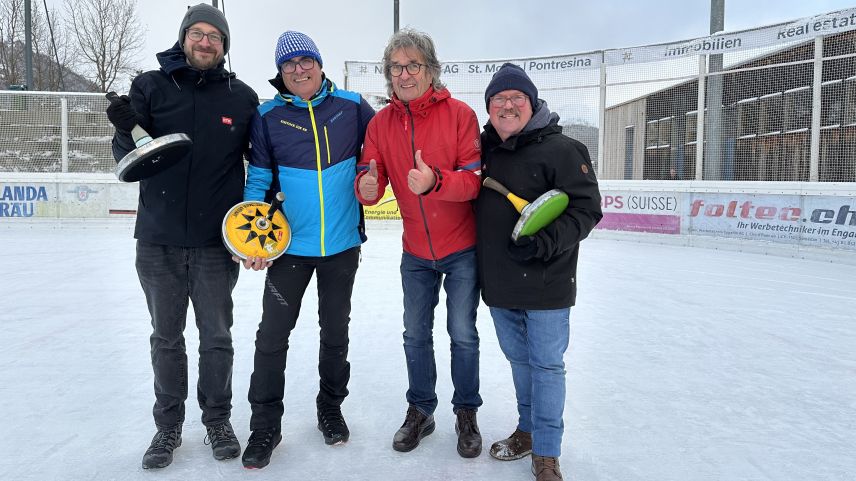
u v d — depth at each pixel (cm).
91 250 859
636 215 1041
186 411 294
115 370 346
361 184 236
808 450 251
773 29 889
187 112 238
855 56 808
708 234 945
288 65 243
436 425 282
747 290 601
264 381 246
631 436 266
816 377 342
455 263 251
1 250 852
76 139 1189
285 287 251
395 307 515
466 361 256
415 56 236
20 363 357
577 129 1127
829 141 838
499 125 228
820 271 720
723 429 273
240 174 258
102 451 248
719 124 971
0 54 1936
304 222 252
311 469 237
